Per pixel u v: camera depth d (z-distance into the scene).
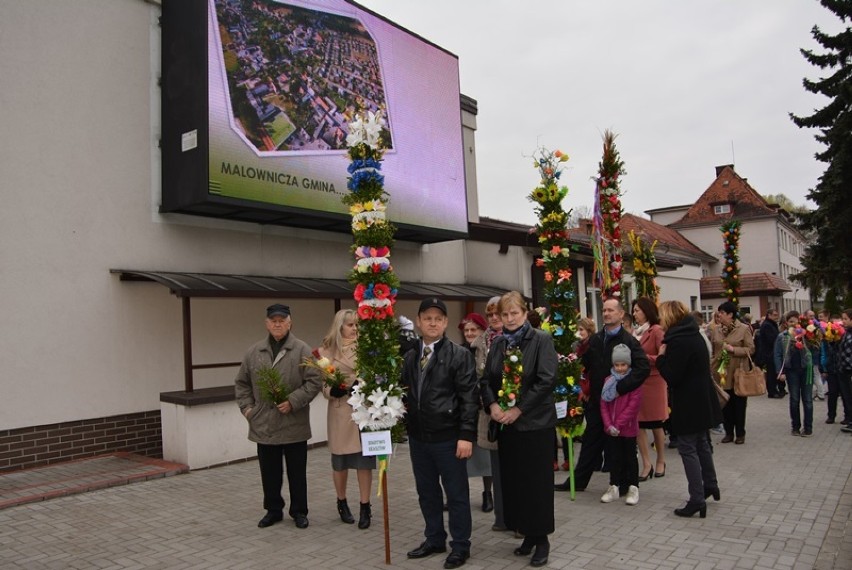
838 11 28.16
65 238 8.34
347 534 5.46
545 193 7.25
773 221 44.31
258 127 9.71
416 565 4.71
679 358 5.64
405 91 12.90
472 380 4.76
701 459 5.91
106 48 8.97
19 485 7.02
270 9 10.14
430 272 14.67
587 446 6.74
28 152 8.07
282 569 4.68
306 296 9.92
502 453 4.79
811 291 28.47
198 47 9.12
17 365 7.81
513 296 4.97
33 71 8.19
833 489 6.52
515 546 5.07
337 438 5.70
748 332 8.95
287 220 10.67
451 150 14.05
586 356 7.02
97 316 8.60
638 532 5.29
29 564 4.83
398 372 4.91
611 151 8.69
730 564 4.52
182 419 7.99
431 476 4.89
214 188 9.02
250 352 5.89
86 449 8.37
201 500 6.58
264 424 5.66
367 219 5.21
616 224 8.70
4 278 7.76
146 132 9.35
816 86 28.48
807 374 9.64
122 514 6.08
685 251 36.59
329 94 11.04
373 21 12.25
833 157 25.88
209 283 8.92
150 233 9.31
